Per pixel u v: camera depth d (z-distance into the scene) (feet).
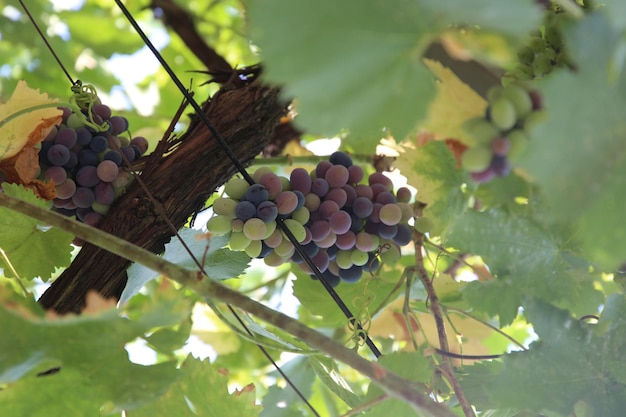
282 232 2.38
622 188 1.80
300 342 2.67
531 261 2.37
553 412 2.27
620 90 1.78
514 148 1.96
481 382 2.47
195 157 2.58
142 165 2.57
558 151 1.76
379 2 1.63
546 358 2.27
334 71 1.65
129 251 2.14
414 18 1.65
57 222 2.16
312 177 2.49
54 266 2.57
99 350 2.04
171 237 2.50
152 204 2.47
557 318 2.29
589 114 1.76
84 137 2.48
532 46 2.23
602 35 1.76
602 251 1.84
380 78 1.70
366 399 2.40
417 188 2.63
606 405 2.27
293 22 1.61
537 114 1.96
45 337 1.99
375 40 1.65
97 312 1.97
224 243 2.51
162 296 1.99
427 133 2.59
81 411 2.08
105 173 2.45
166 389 2.07
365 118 1.73
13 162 2.43
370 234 2.50
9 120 2.39
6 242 2.50
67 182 2.45
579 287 2.41
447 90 2.13
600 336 2.29
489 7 1.63
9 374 1.97
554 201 1.77
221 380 2.42
